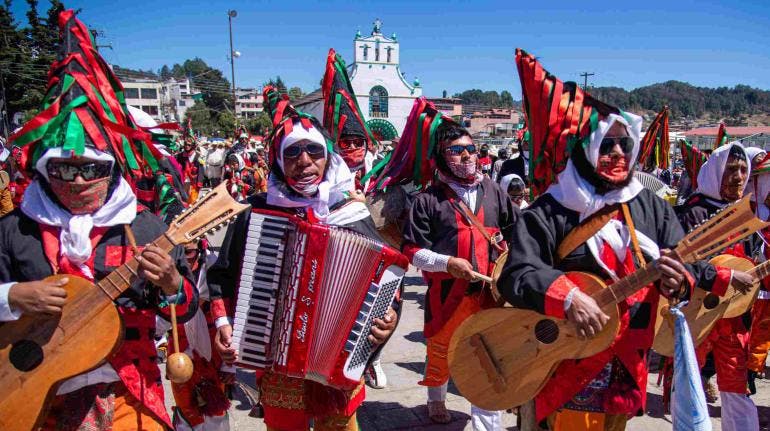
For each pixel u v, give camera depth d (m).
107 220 2.29
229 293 2.73
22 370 2.18
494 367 2.71
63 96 2.24
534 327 2.62
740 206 2.30
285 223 2.52
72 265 2.25
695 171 5.06
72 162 2.15
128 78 65.06
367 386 4.69
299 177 2.67
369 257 2.48
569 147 2.55
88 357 2.19
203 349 2.99
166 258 2.19
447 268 3.46
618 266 2.54
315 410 2.63
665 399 3.73
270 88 3.40
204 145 20.98
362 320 2.50
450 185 3.79
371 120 44.88
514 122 85.50
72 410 2.30
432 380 3.80
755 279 3.13
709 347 3.52
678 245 2.39
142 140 2.45
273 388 2.71
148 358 2.42
